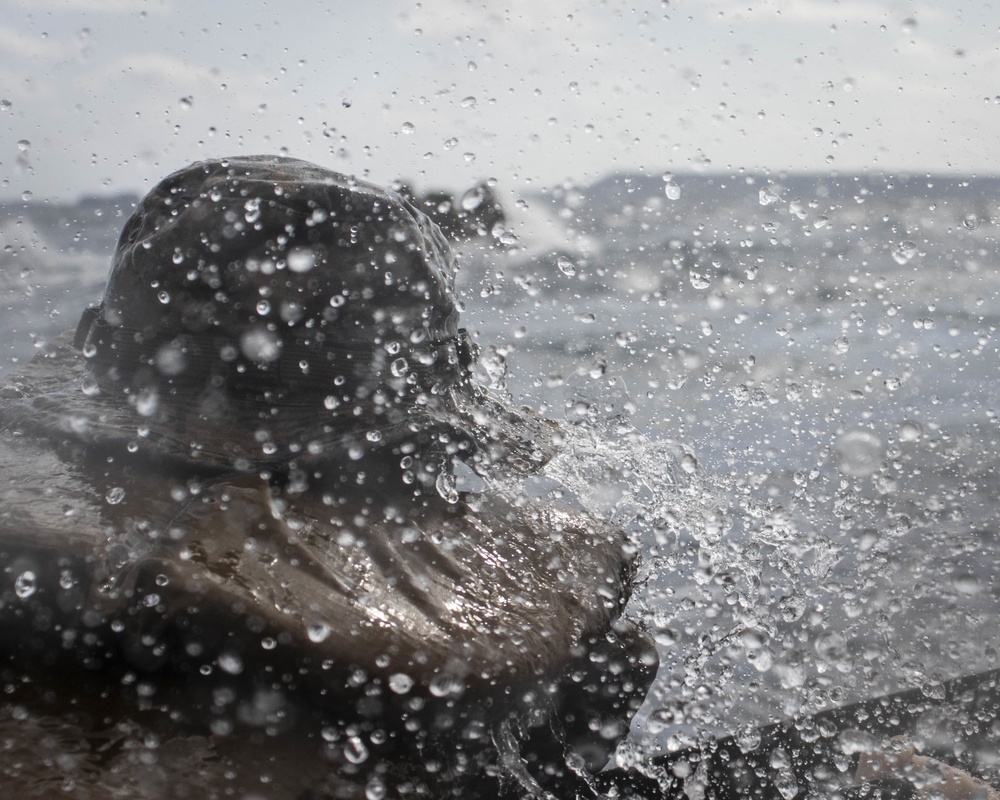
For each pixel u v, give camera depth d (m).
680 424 2.96
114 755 1.01
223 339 1.24
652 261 4.40
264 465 1.21
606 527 1.52
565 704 1.36
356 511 1.25
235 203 1.23
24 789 0.94
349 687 1.07
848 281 5.01
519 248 2.65
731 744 1.61
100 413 1.25
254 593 1.06
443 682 1.08
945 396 3.54
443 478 1.38
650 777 1.53
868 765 1.59
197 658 1.08
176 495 1.17
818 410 3.28
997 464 2.82
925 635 1.91
